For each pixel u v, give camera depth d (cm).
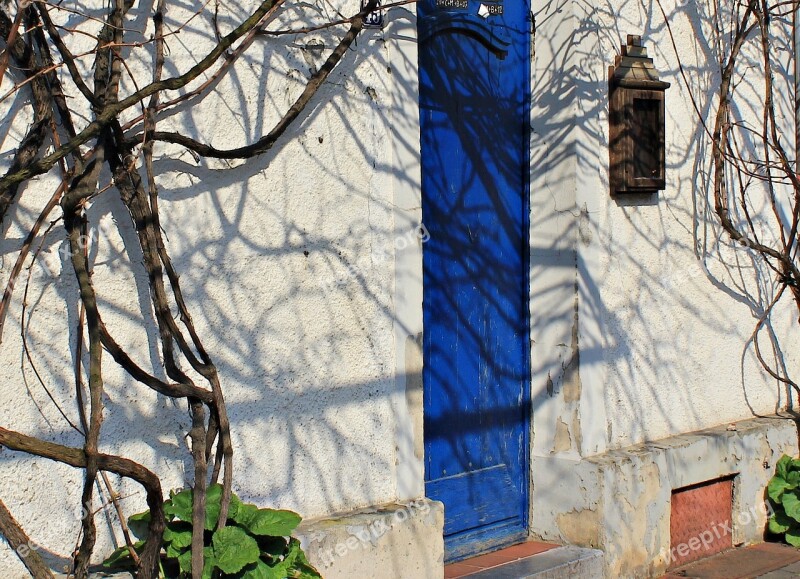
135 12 388
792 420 677
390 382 464
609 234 575
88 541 340
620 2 585
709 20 648
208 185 405
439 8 525
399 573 446
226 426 381
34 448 318
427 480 518
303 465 431
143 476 345
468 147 541
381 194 462
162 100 393
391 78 467
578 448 552
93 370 338
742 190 666
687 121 629
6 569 345
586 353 555
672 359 617
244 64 418
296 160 433
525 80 571
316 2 441
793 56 710
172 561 374
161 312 370
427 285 519
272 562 372
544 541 564
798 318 710
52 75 363
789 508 638
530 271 570
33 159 355
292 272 430
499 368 558
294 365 429
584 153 557
